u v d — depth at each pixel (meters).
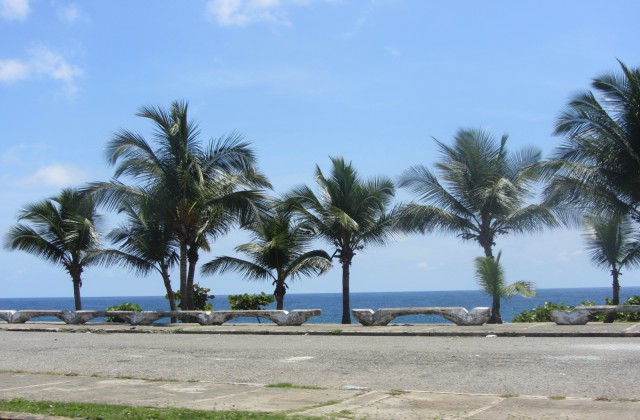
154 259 29.56
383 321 20.28
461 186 25.69
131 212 29.70
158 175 25.86
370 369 11.09
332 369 11.25
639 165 21.19
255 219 25.73
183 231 26.58
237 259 29.09
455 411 7.57
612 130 21.47
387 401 8.27
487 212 25.12
